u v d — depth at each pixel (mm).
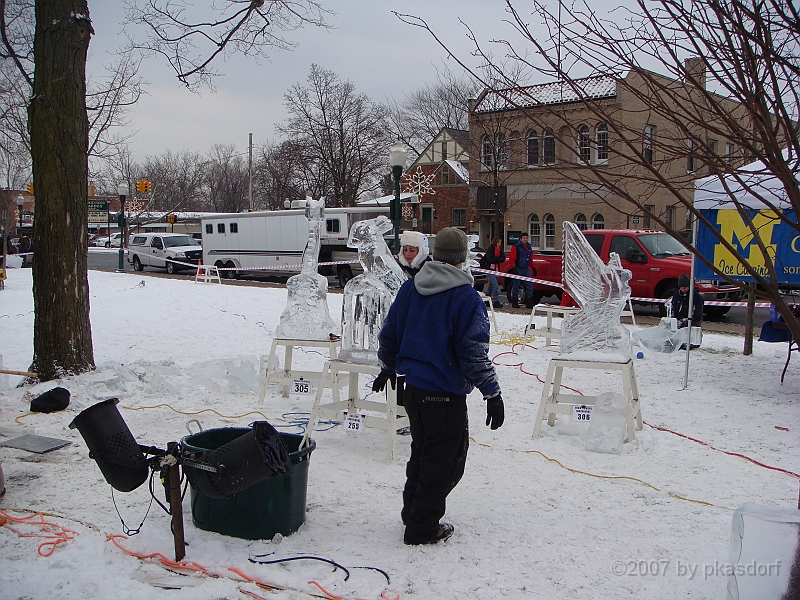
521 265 16797
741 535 2951
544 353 10109
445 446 3777
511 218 31328
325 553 3723
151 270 34125
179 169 77562
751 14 2762
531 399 7332
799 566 2848
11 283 22281
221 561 3588
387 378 4145
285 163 50156
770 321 8094
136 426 6066
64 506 4309
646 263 15680
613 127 3223
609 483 4836
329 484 4750
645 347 10258
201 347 10602
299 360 9516
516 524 4129
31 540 3818
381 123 45594
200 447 4078
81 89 7539
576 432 6027
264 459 3543
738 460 5352
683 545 3865
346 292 5582
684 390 7738
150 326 12562
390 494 4594
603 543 3885
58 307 7473
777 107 2906
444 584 3414
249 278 29359
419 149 44469
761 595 2885
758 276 3062
